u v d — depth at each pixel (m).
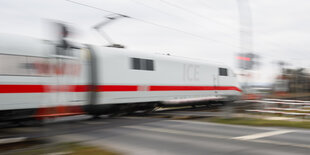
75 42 13.54
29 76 11.59
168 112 19.11
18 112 11.53
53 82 11.91
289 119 14.70
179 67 19.55
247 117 15.17
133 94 16.17
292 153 6.89
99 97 14.37
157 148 7.50
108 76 14.88
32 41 12.06
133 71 16.30
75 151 7.17
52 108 11.80
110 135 9.67
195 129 11.05
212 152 7.00
